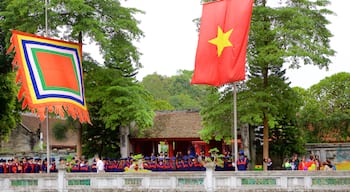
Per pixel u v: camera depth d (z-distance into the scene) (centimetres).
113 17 3884
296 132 3866
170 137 4441
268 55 3138
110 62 4238
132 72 4297
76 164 3212
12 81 4034
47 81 2700
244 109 3262
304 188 2277
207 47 2484
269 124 3259
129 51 3872
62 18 3738
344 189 2234
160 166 3247
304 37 3200
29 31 3597
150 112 4072
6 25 3744
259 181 2344
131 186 2494
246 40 2419
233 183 2369
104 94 3844
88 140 4531
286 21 3322
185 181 2433
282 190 2292
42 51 2700
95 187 2539
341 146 3703
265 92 3312
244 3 2425
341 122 4491
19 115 4616
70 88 2817
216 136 3497
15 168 3152
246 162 3203
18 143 5422
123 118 3922
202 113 3538
